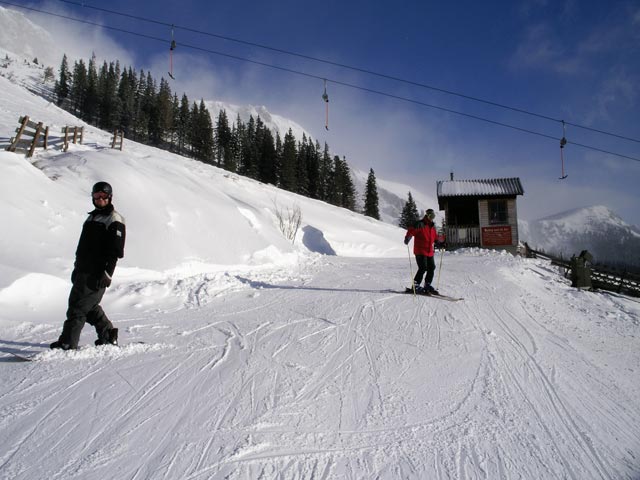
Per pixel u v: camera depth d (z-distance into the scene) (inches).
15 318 223.0
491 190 906.7
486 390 167.6
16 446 112.3
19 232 303.4
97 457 109.0
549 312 315.0
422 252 338.0
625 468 119.9
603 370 201.9
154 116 3176.7
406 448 122.0
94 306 182.4
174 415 133.4
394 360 195.3
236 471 105.6
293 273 447.2
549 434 136.4
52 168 464.8
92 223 176.9
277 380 165.6
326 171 2987.2
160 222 410.9
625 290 547.2
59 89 3843.5
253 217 561.3
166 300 300.7
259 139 3216.0
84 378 156.6
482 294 356.2
